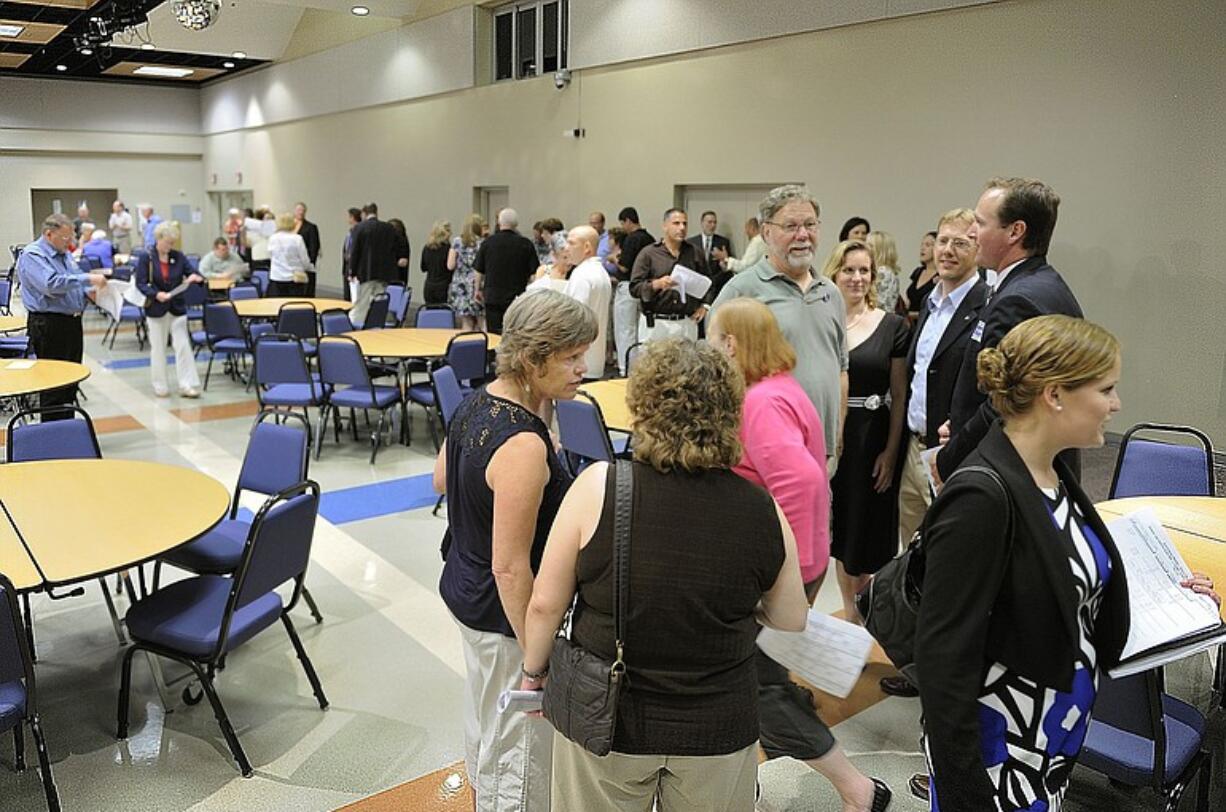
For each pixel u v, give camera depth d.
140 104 18.75
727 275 7.88
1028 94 6.09
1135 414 5.81
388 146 13.29
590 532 1.46
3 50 14.89
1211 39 5.22
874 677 3.11
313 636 3.43
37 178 18.11
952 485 1.44
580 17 9.70
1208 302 5.40
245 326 8.17
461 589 1.95
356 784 2.55
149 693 3.00
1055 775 1.50
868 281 3.21
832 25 7.21
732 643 1.45
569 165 10.16
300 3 11.50
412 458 6.01
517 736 1.88
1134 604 1.61
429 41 11.96
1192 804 2.41
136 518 2.67
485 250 7.47
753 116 7.99
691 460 1.43
